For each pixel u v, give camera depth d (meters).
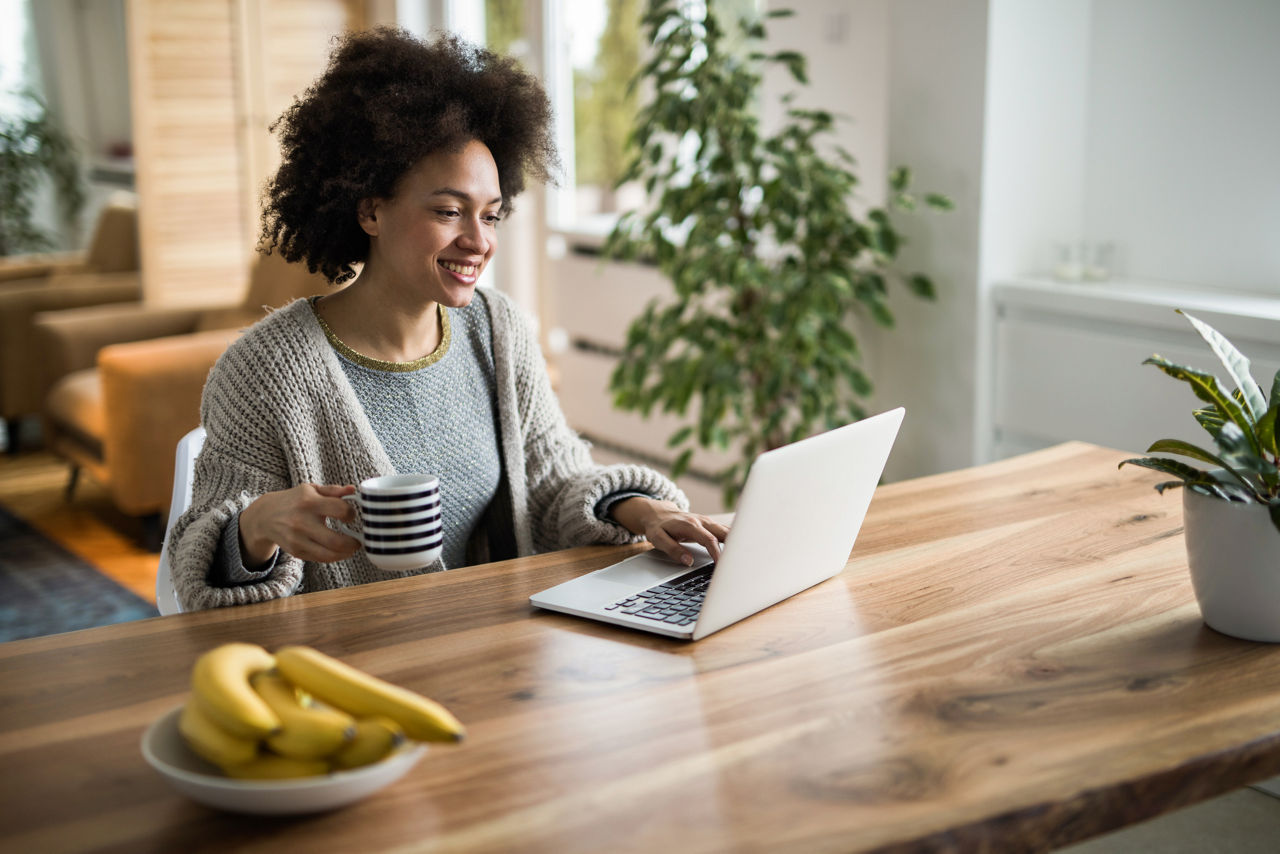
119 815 0.83
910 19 2.80
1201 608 1.13
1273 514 1.04
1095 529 1.43
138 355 3.50
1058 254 2.72
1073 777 0.85
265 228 1.56
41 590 3.28
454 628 1.16
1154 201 2.71
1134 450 2.49
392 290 1.46
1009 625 1.14
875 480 1.28
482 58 1.54
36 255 6.45
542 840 0.78
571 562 1.35
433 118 1.38
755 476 1.07
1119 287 2.63
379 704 0.81
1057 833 0.83
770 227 3.22
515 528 1.59
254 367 1.41
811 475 1.15
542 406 1.65
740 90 2.72
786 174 2.64
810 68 3.46
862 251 2.92
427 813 0.82
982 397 2.80
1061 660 1.06
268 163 5.30
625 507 1.44
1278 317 2.20
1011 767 0.87
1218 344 1.18
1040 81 2.72
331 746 0.79
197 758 0.85
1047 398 2.68
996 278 2.76
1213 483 1.10
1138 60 2.69
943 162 2.78
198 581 1.23
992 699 0.98
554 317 4.54
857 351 2.79
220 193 5.24
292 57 5.29
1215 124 2.56
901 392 3.00
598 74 4.37
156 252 5.14
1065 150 2.80
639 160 2.85
